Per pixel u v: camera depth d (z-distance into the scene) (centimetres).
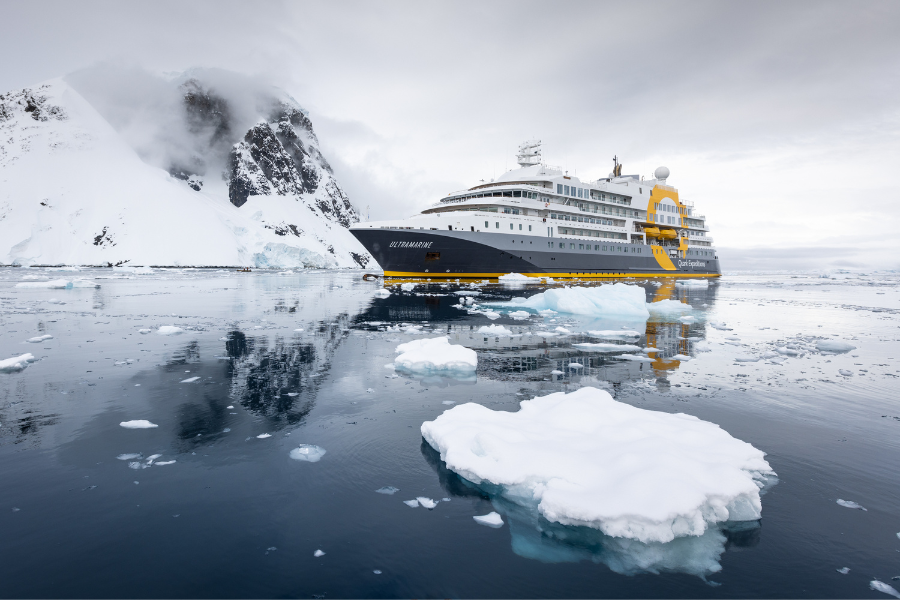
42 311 2058
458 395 802
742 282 6212
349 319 1859
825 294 3759
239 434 616
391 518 426
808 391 838
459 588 338
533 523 425
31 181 15988
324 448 573
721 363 1079
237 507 438
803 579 351
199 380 882
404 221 4406
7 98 19100
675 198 5853
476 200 4403
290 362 1048
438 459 548
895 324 1827
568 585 345
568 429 581
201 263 15325
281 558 367
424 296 3058
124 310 2130
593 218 5019
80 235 15238
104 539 385
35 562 354
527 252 4459
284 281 5662
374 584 340
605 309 2025
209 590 329
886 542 395
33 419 659
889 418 695
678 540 396
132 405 725
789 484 490
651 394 812
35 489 462
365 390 828
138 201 16538
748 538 404
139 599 318
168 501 446
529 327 1659
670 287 4400
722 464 475
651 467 454
